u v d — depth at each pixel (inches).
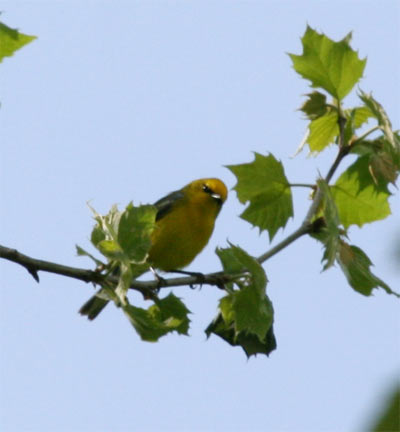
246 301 355.6
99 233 312.5
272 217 412.5
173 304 378.9
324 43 412.8
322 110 419.5
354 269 376.2
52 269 326.0
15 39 322.7
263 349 370.3
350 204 432.1
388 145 403.5
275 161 407.2
